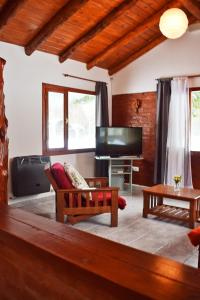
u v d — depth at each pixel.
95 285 0.76
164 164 5.54
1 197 1.85
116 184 5.71
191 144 5.41
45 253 0.90
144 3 4.29
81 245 0.93
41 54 4.97
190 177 5.33
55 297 0.88
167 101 5.48
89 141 6.11
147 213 4.01
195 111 5.32
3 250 1.08
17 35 4.38
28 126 4.86
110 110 6.52
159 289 0.67
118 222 3.83
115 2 4.14
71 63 5.51
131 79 6.12
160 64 5.65
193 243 2.32
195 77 5.23
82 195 3.60
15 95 4.63
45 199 4.99
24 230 1.06
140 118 6.04
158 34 5.38
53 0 3.82
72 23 4.39
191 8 4.18
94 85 6.06
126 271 0.76
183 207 4.47
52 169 3.57
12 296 1.06
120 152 5.65
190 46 5.24
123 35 5.07
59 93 5.39
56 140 5.41
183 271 0.76
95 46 5.24
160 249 2.97
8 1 3.73
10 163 4.61
